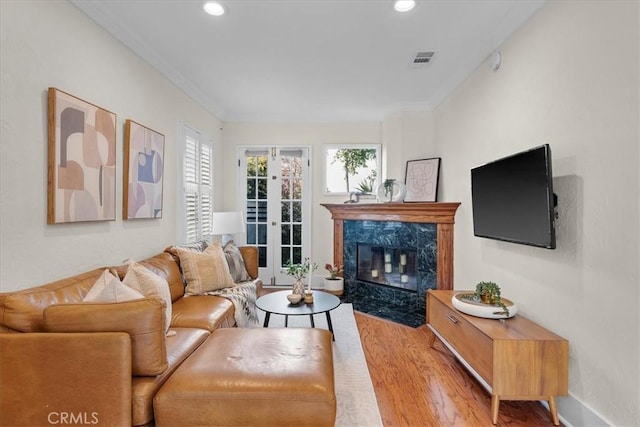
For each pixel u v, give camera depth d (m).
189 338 1.93
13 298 1.48
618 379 1.54
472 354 2.10
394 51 2.84
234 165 4.98
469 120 3.17
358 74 3.34
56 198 1.86
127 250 2.60
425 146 4.36
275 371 1.50
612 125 1.57
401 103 4.26
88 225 2.16
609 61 1.58
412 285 4.12
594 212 1.67
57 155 1.87
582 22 1.75
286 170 5.04
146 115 2.86
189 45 2.73
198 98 3.89
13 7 1.63
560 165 1.92
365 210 4.35
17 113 1.66
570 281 1.83
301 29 2.49
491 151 2.73
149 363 1.42
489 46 2.66
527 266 2.22
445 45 2.73
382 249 4.48
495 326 2.04
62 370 1.34
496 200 2.43
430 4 2.18
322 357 1.68
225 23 2.40
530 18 2.20
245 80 3.50
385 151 4.59
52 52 1.87
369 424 1.84
